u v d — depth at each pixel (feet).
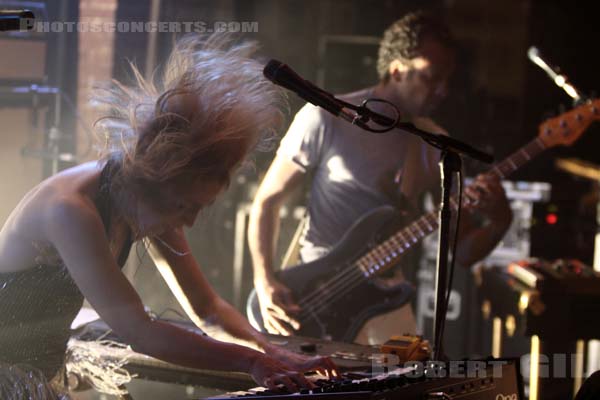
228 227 20.68
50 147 13.41
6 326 7.06
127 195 6.72
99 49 14.76
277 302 11.21
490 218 12.24
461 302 16.06
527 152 12.25
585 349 13.35
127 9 14.90
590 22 25.94
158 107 6.55
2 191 13.78
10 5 14.06
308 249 11.78
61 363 7.55
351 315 11.39
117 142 6.79
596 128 23.89
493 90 25.89
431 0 26.37
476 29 26.21
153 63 15.06
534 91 25.86
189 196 6.55
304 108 11.76
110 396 8.99
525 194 17.44
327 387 6.34
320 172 11.73
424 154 11.67
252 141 6.62
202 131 6.38
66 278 7.02
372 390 6.29
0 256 6.95
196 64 6.77
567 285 12.20
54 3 14.42
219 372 8.27
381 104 11.58
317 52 26.20
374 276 11.43
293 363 7.69
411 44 11.35
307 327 11.34
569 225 16.71
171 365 8.33
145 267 15.19
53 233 6.61
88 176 6.85
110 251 6.70
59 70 14.47
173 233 7.75
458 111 24.84
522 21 25.99
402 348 7.72
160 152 6.37
